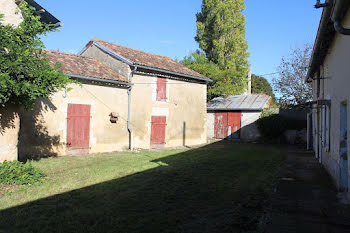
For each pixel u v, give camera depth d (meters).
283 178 6.57
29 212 3.98
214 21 20.12
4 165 5.62
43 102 9.42
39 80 5.29
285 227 3.57
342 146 5.30
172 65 15.58
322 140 8.45
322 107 8.23
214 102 20.83
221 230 3.48
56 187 5.36
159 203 4.51
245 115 18.30
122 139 12.23
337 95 5.62
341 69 5.14
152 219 3.82
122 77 12.27
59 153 9.91
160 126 13.98
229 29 19.92
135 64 12.17
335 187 5.71
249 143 16.59
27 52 5.15
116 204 4.43
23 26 5.43
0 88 4.72
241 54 20.25
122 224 3.62
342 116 5.29
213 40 20.08
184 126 15.45
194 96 16.19
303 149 13.26
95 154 10.62
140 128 12.98
